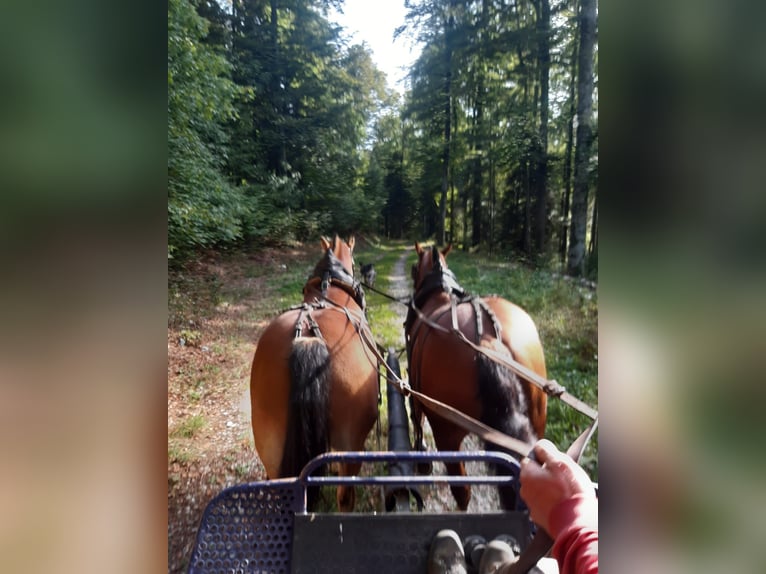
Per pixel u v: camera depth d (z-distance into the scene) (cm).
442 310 325
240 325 382
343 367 304
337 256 383
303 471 224
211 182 414
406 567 216
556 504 119
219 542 217
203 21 421
